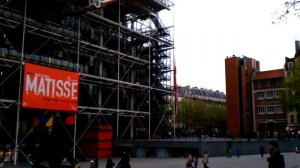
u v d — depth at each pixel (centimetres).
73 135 3322
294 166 2427
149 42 4666
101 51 4016
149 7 4781
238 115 7300
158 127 4841
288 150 4781
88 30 4075
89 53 3975
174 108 5034
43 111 3147
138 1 4447
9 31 3228
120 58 4181
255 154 4322
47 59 3284
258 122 7312
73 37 3497
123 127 4525
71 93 3359
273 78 7225
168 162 3169
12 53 2992
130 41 4706
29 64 3005
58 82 3241
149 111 4434
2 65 2917
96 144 3762
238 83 7469
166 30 5056
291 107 4994
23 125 3238
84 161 3334
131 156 3953
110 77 4347
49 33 3253
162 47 4984
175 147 3759
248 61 7719
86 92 3966
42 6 3409
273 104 7125
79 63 3916
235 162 3111
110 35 4347
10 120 3172
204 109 10775
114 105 4394
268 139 4988
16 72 3170
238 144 4150
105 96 4288
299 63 5012
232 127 7344
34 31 3212
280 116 6969
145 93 4666
